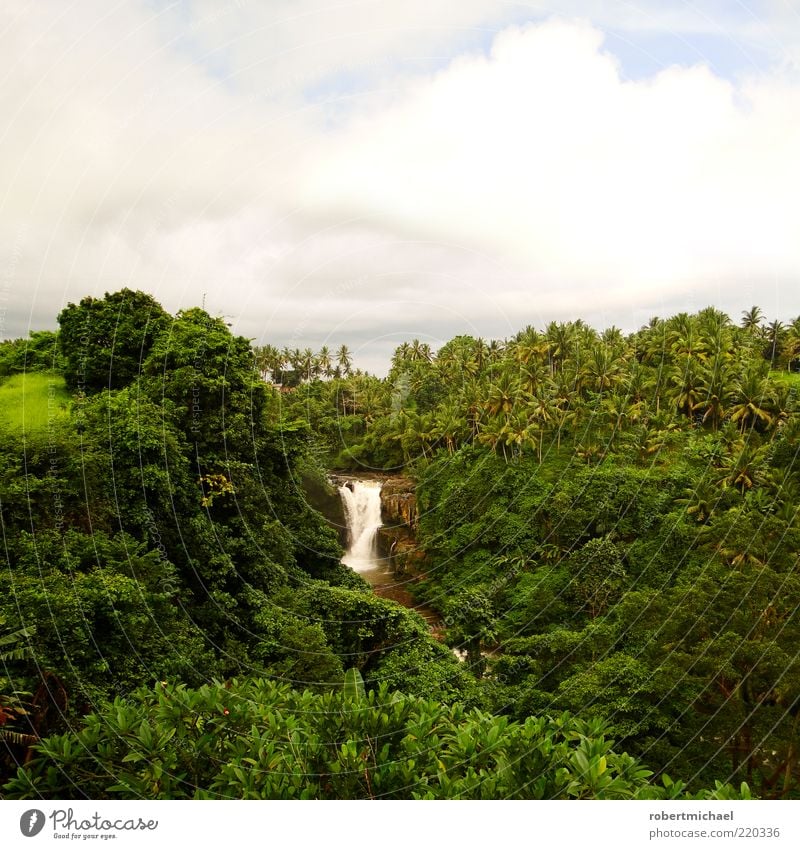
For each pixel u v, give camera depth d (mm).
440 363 67812
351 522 49469
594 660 20453
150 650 13266
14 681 7465
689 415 42594
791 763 15852
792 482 27984
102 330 23109
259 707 5590
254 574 21562
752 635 17391
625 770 4801
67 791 4957
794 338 50250
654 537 33406
